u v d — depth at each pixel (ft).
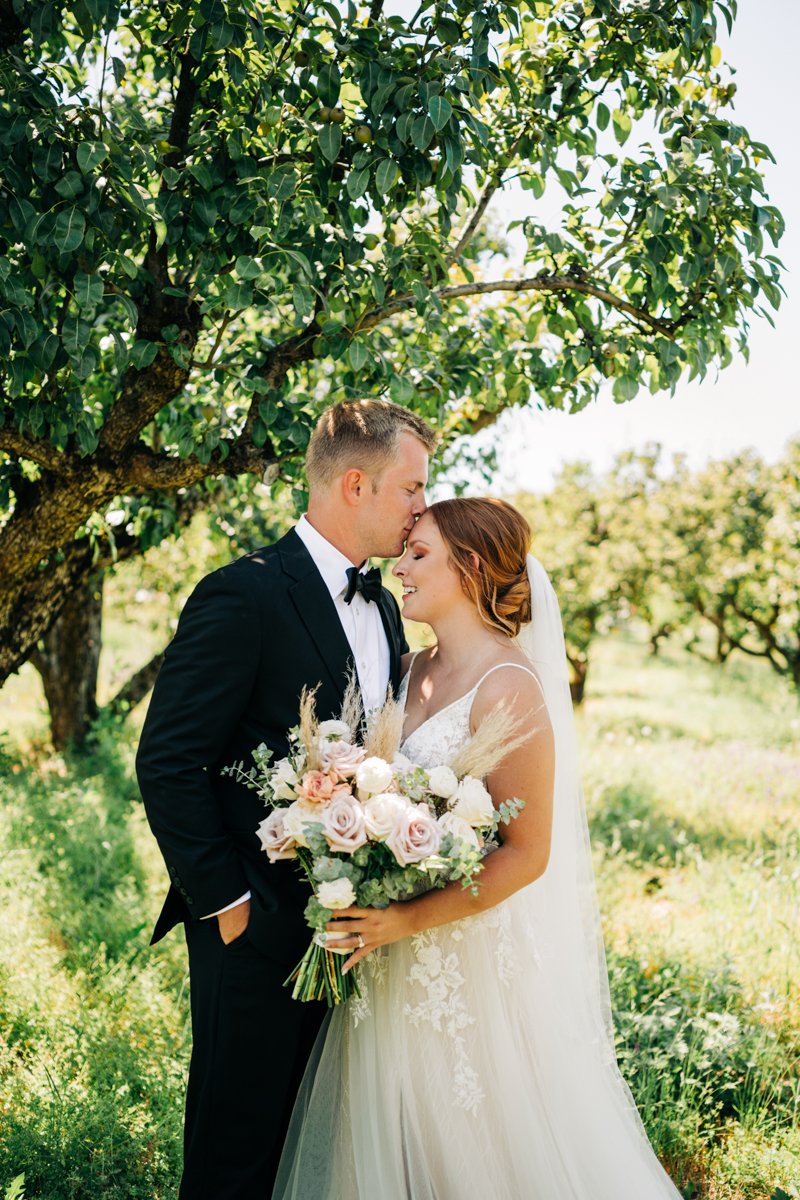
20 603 11.94
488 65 8.71
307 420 10.37
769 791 23.88
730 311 10.25
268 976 7.36
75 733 26.63
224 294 8.53
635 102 10.27
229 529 16.94
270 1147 7.59
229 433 10.96
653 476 54.34
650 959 13.06
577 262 10.76
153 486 10.79
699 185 9.58
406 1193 7.13
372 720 6.98
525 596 7.95
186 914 7.95
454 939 7.28
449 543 7.77
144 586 30.04
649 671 73.56
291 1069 7.62
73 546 12.28
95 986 11.93
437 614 7.90
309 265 8.73
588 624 50.88
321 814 6.47
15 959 11.96
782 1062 10.85
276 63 8.96
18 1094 9.48
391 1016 7.28
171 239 8.84
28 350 8.39
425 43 8.86
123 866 16.61
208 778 7.32
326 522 8.02
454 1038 7.18
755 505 51.85
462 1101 7.11
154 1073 10.02
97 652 26.84
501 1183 7.16
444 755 7.36
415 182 9.12
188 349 9.90
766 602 50.75
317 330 10.21
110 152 7.98
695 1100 10.25
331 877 6.30
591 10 9.59
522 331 12.98
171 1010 11.42
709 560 50.96
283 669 7.51
